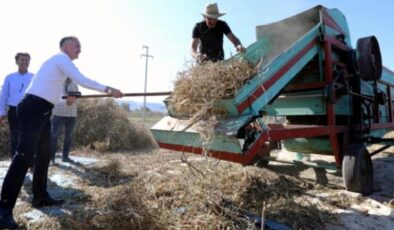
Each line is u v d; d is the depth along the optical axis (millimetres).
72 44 3111
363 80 4246
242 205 2863
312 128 3264
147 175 3959
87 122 8109
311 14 4051
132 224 2260
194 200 2570
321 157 5113
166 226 2227
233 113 2537
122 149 7750
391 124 5270
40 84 2729
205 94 2721
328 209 2955
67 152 5430
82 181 3994
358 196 3314
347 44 4461
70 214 2738
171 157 6195
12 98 4457
